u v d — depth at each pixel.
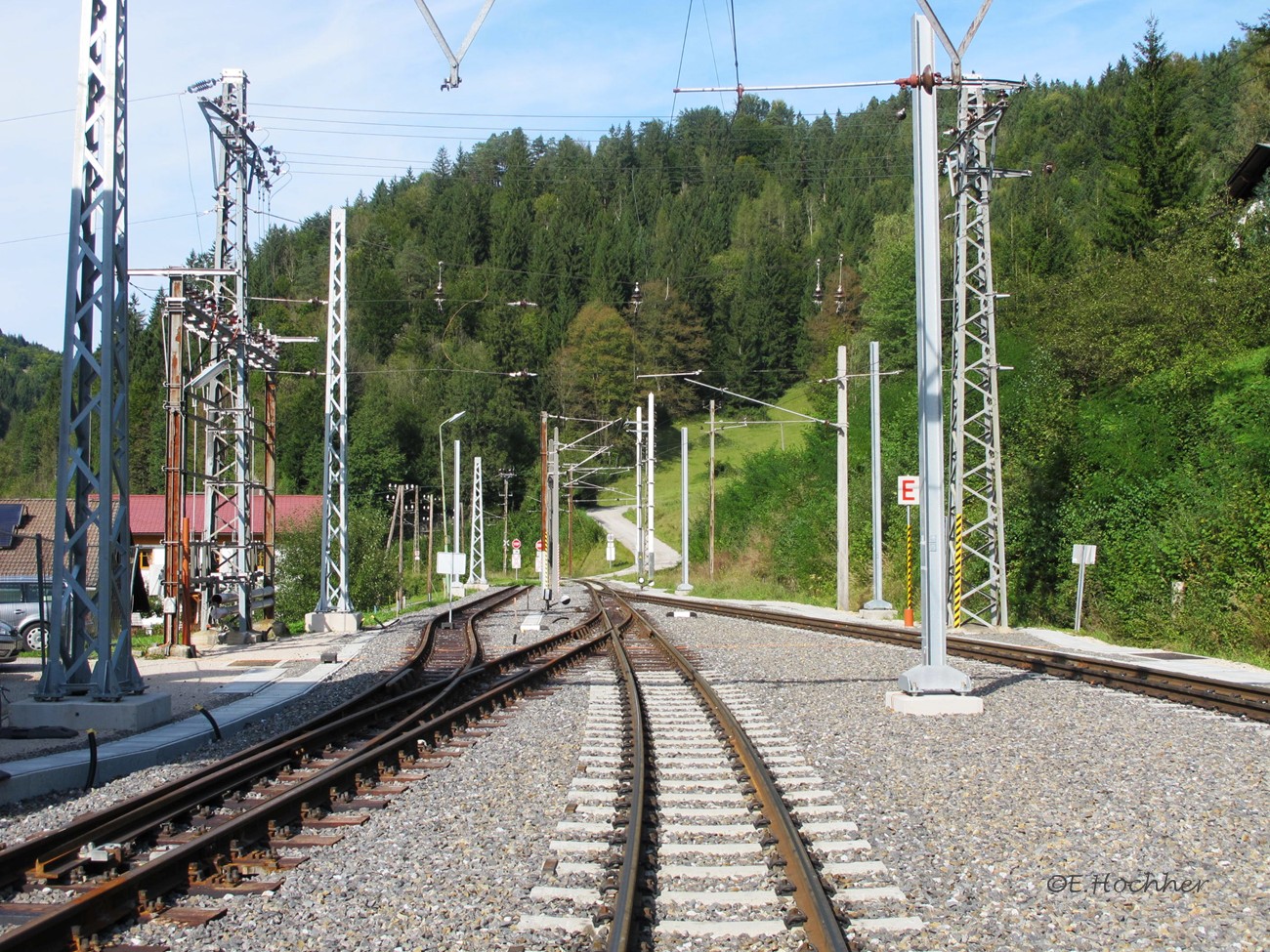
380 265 105.19
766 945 5.79
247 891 6.79
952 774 10.35
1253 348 29.86
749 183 122.25
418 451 98.44
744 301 109.06
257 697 16.78
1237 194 38.81
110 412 13.62
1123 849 7.74
